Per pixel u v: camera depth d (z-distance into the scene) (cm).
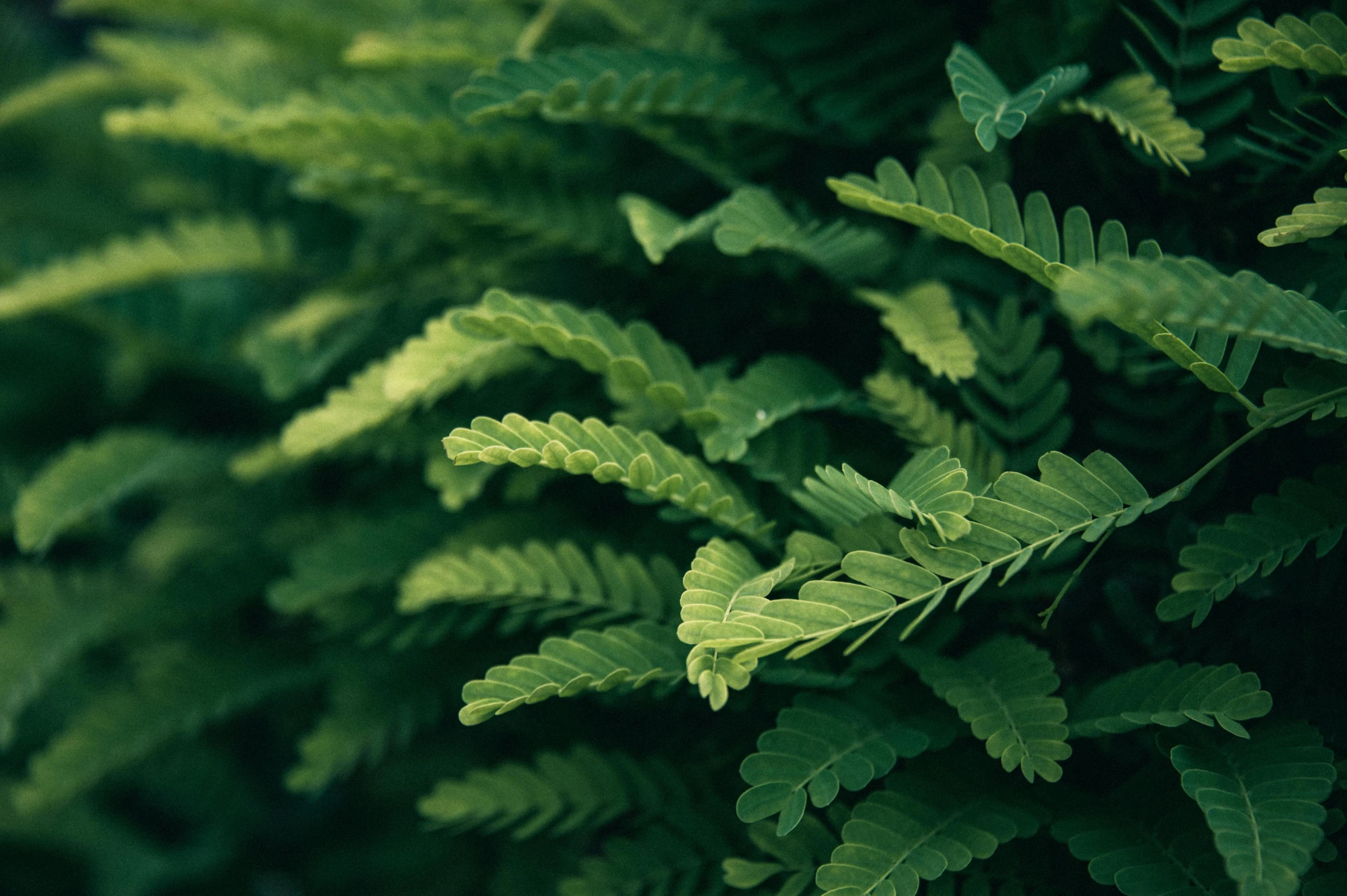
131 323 83
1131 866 52
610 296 63
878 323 60
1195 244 57
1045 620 53
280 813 96
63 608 77
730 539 55
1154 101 55
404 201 63
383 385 58
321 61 71
